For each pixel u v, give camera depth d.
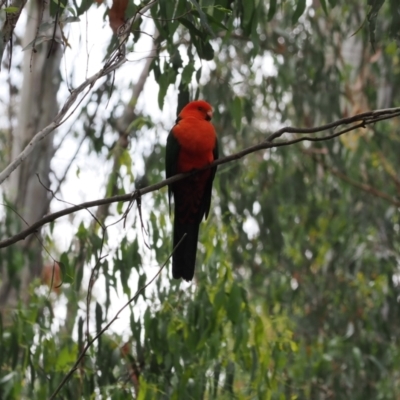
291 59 13.22
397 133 14.72
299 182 13.36
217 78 12.12
